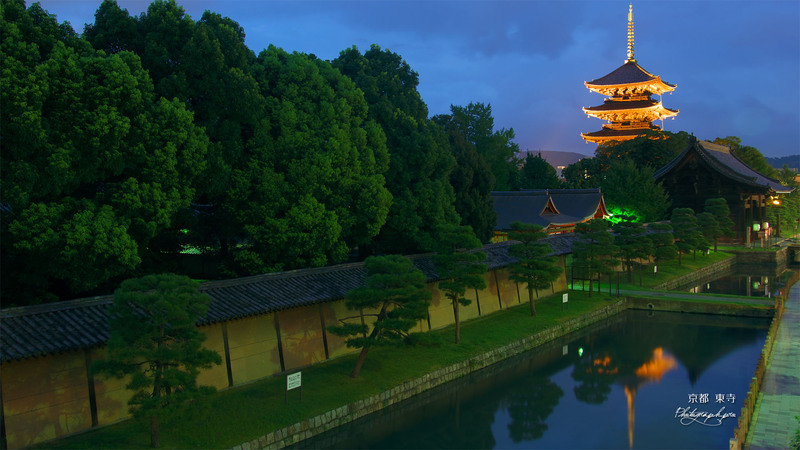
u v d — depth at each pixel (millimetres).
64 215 22859
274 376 27531
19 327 19375
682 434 25828
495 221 47000
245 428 21797
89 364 21359
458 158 44688
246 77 29609
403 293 26703
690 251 75750
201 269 39906
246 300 25969
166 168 25203
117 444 19828
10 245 22250
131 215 24422
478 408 29000
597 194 73375
